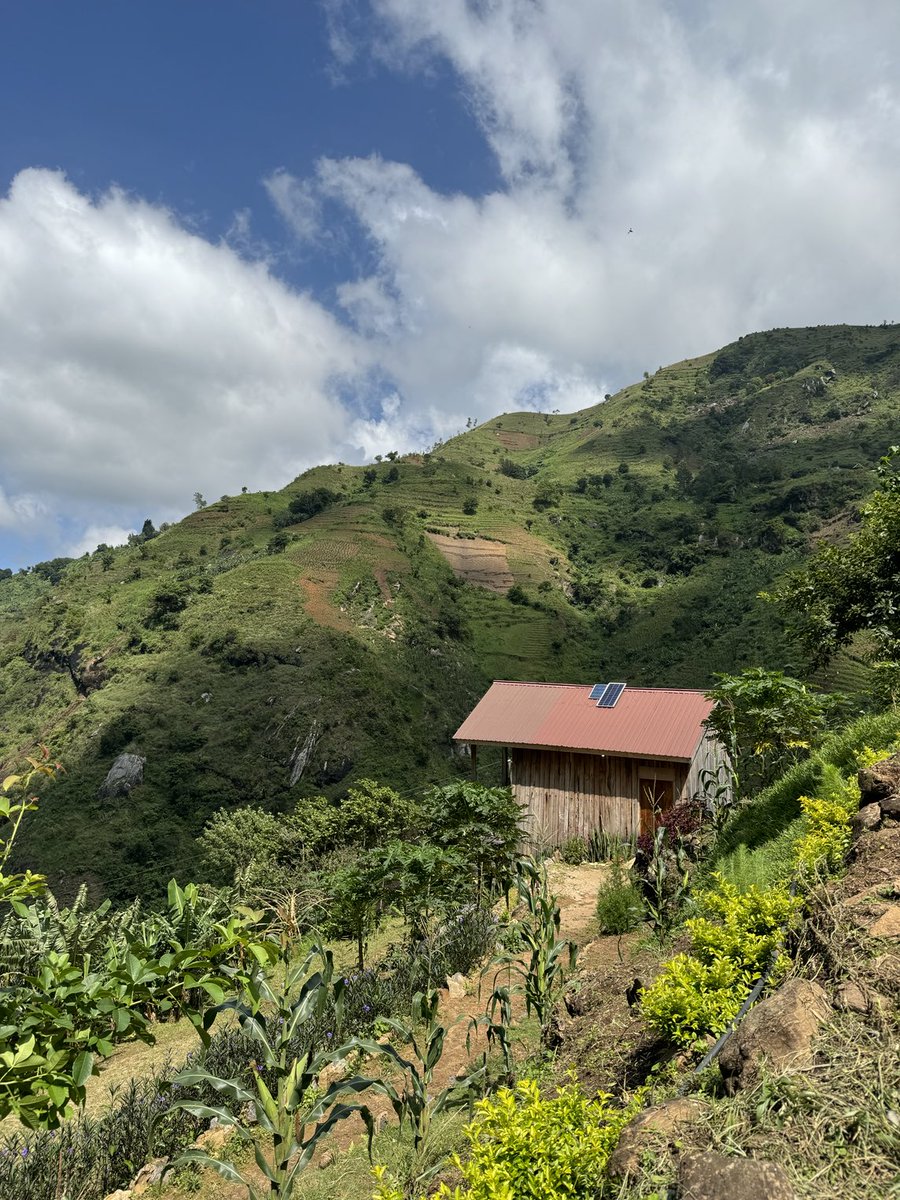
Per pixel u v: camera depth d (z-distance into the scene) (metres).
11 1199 5.34
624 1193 2.09
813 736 10.63
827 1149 1.94
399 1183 3.89
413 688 84.75
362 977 8.56
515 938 7.09
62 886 57.38
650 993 3.32
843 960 2.72
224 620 93.62
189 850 60.31
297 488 167.62
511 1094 2.73
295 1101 3.11
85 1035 2.86
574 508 163.50
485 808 11.78
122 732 71.88
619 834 18.33
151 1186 5.29
